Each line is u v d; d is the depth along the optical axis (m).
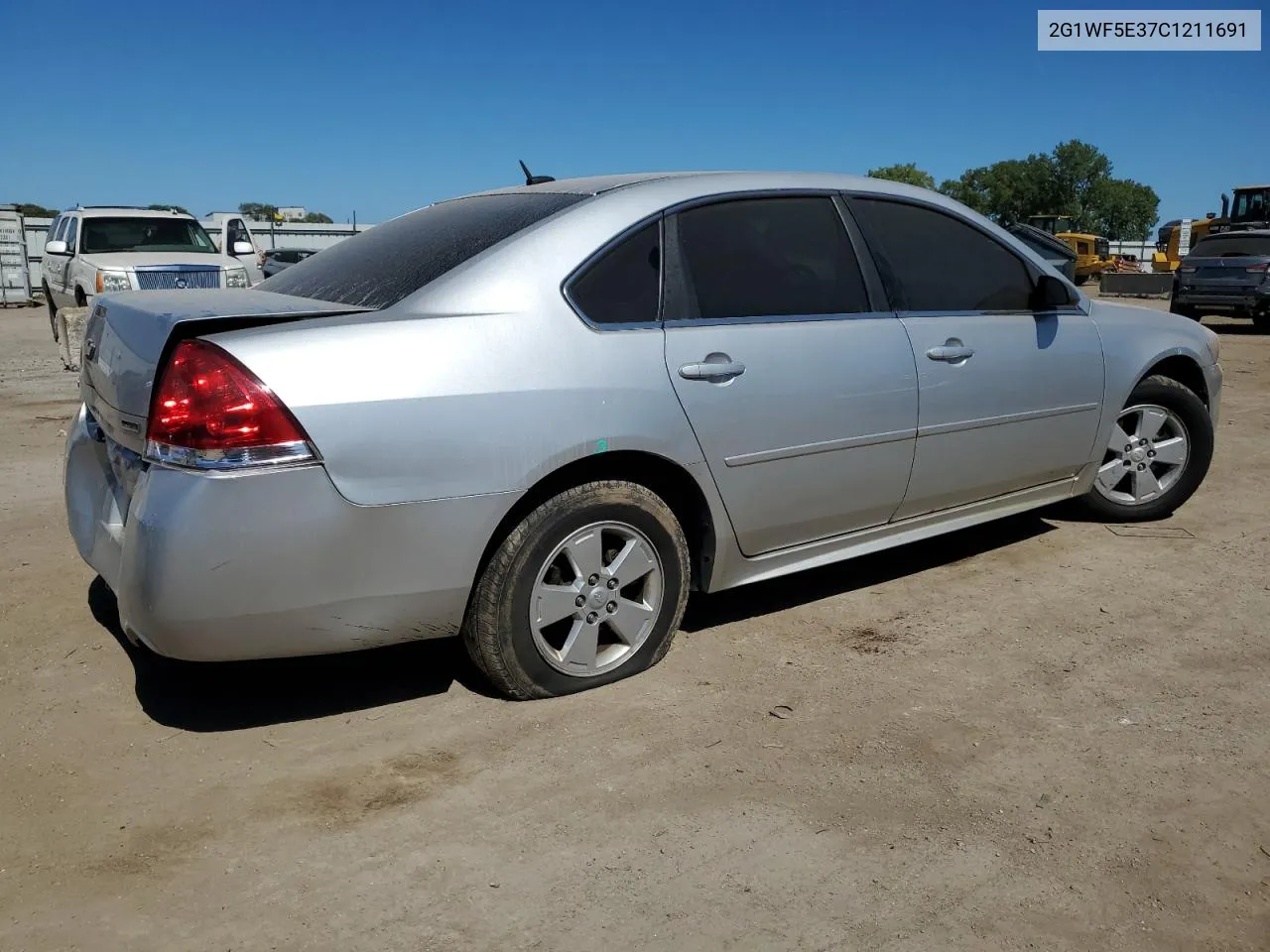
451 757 2.99
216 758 2.99
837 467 3.76
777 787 2.83
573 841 2.60
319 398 2.77
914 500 4.08
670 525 3.41
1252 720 3.20
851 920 2.31
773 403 3.54
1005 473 4.38
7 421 8.12
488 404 2.97
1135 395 5.00
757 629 3.92
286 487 2.74
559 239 3.27
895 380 3.87
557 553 3.20
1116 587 4.34
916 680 3.48
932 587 4.36
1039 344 4.41
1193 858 2.53
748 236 3.66
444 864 2.51
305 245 36.31
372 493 2.83
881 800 2.77
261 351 2.75
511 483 3.01
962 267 4.26
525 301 3.12
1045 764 2.95
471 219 3.62
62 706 3.29
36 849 2.56
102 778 2.88
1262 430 7.79
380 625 2.96
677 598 3.49
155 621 2.75
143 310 3.07
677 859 2.53
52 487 5.95
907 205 4.16
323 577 2.83
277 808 2.73
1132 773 2.91
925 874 2.47
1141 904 2.37
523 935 2.27
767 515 3.63
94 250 12.81
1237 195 26.22
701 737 3.10
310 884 2.43
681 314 3.42
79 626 3.90
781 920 2.31
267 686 3.43
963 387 4.10
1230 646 3.75
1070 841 2.60
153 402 2.83
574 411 3.10
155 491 2.75
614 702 3.31
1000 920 2.31
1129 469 5.14
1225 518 5.34
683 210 3.53
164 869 2.49
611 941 2.25
